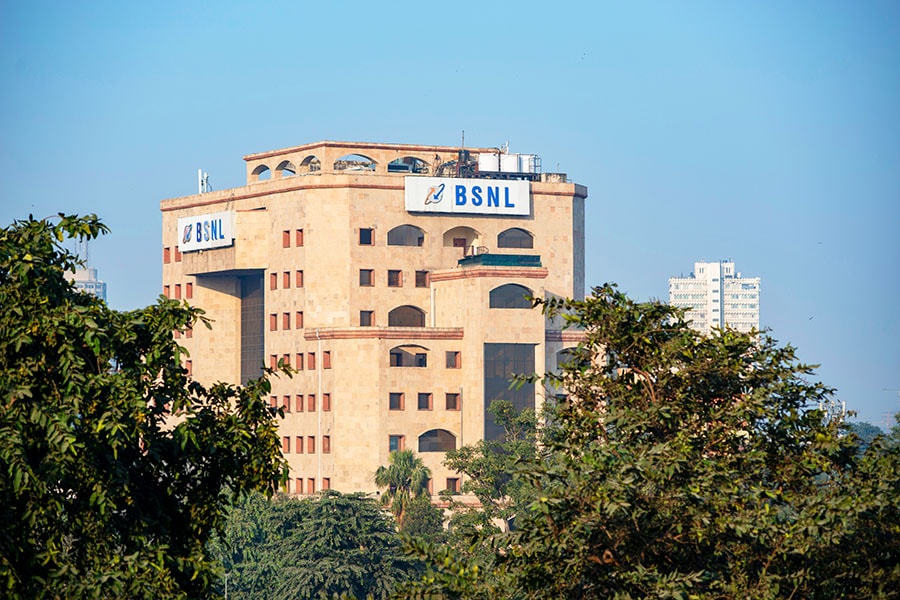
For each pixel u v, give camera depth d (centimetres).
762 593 6444
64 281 6700
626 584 6394
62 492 6356
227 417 6869
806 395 7344
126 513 6644
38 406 6184
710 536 6600
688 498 6594
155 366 6650
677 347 7312
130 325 6600
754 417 7181
